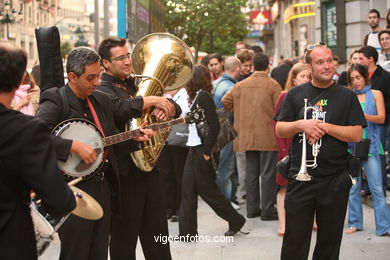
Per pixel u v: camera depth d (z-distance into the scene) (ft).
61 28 135.54
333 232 15.11
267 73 25.27
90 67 12.66
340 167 14.94
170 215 25.98
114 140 13.09
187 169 21.68
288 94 15.62
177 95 22.24
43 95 12.89
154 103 14.40
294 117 15.51
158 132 14.93
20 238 9.05
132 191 14.90
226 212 21.89
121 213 14.90
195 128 21.30
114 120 14.29
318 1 60.70
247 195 25.71
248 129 24.80
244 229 22.95
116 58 14.73
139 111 14.16
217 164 24.40
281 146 22.15
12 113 9.01
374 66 25.71
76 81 12.75
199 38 60.95
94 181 12.82
